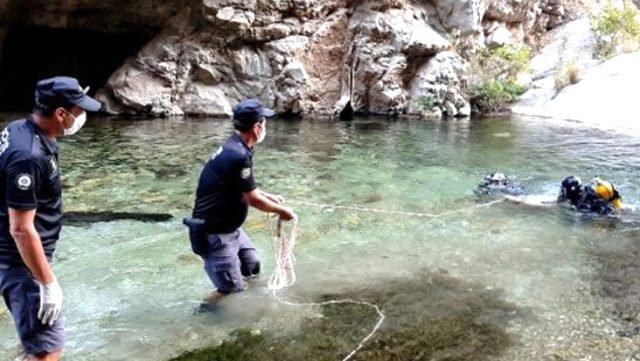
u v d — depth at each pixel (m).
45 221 2.91
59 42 14.68
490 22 17.06
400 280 4.46
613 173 8.27
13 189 2.66
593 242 5.35
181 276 4.53
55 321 2.96
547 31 19.67
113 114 13.45
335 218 6.02
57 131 2.82
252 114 3.91
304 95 14.03
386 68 14.16
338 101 14.29
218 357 3.33
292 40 14.13
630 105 13.84
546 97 15.62
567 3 19.98
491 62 15.46
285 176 7.79
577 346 3.42
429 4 15.78
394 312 3.91
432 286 4.35
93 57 15.01
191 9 13.67
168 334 3.61
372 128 12.16
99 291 4.24
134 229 5.61
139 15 13.73
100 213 6.06
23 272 2.86
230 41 13.84
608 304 4.02
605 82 15.13
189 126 11.96
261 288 4.29
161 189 7.04
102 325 3.72
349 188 7.23
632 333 3.59
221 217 4.00
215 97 13.76
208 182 3.96
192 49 13.76
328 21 14.53
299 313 3.89
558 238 5.46
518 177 7.98
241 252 4.37
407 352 3.37
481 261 4.87
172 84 13.67
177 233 5.52
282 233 4.31
